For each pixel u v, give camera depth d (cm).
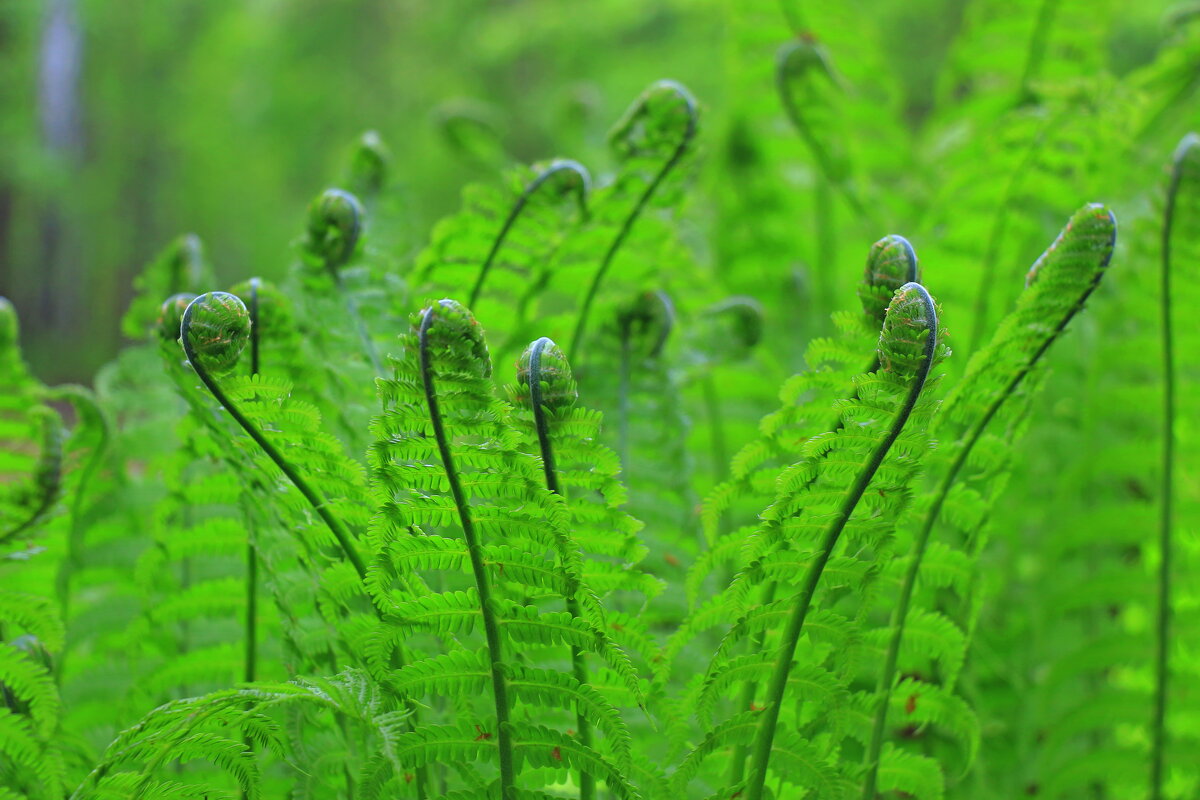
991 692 186
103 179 1414
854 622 144
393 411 139
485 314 174
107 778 141
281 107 1509
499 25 1023
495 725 145
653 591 147
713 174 246
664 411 172
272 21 1566
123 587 177
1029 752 188
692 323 185
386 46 1517
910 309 137
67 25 1341
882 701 151
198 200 1577
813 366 147
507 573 142
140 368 182
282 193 1584
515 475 140
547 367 140
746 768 152
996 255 189
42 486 154
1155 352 182
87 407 165
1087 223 143
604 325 173
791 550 144
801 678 145
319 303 160
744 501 203
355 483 145
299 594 152
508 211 167
